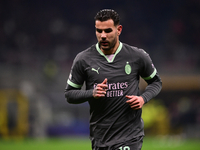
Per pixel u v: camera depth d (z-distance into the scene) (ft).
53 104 187.01
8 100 162.91
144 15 307.99
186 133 181.98
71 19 301.84
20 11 290.97
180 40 283.59
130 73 43.27
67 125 176.04
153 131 182.91
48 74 214.90
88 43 282.15
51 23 291.99
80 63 43.91
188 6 306.35
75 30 288.71
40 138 157.38
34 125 158.51
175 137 173.58
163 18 305.94
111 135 43.14
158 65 240.73
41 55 249.75
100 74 43.01
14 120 161.58
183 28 290.15
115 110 42.88
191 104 196.65
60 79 222.89
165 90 209.77
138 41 287.69
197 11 303.27
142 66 44.14
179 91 215.10
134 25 299.99
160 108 185.98
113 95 42.75
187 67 239.09
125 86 42.98
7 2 290.15
